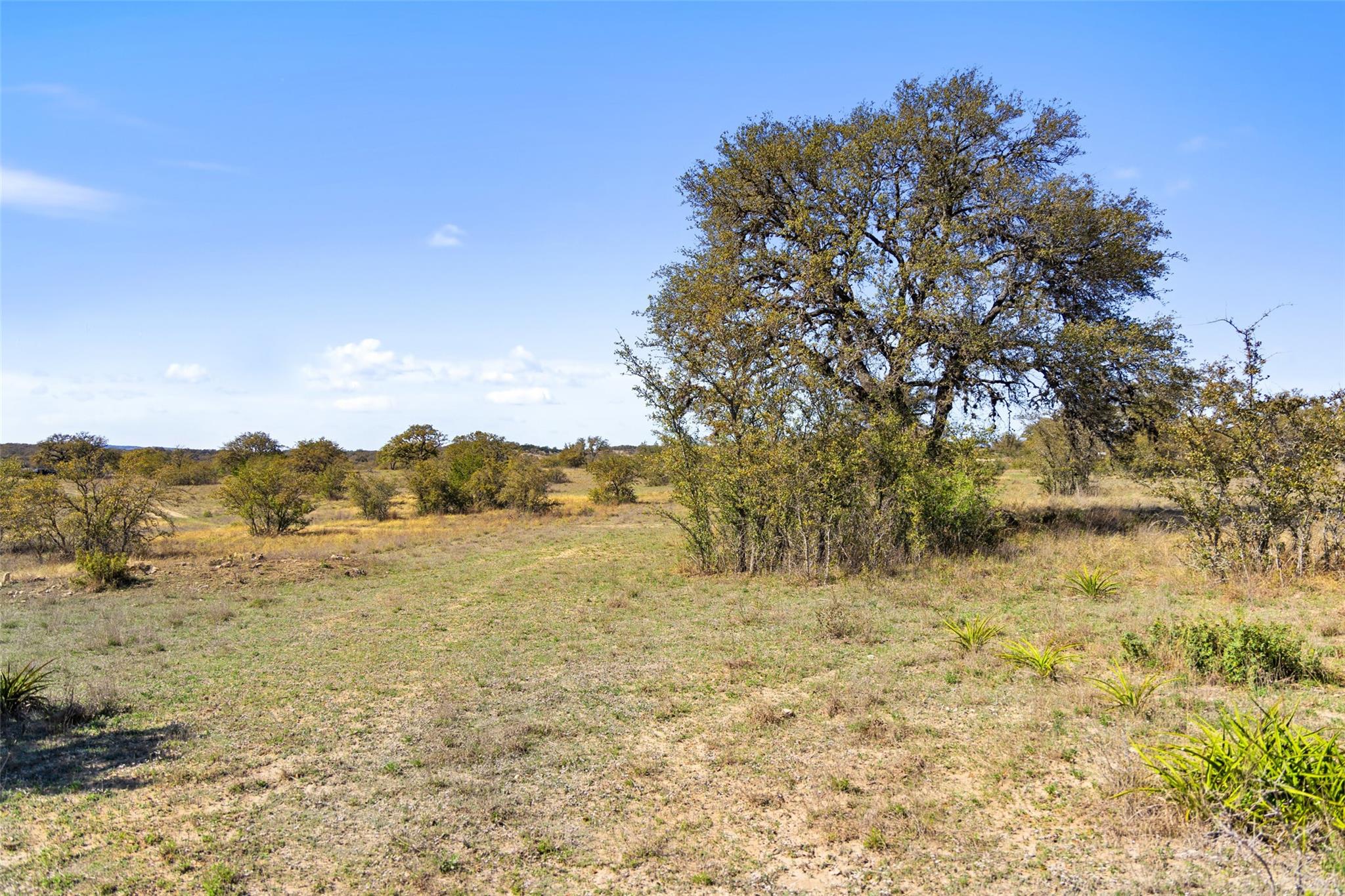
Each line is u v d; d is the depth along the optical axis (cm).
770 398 1569
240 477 3058
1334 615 927
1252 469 1193
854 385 1808
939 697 723
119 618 1273
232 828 509
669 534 2467
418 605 1366
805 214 1966
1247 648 714
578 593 1430
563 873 443
